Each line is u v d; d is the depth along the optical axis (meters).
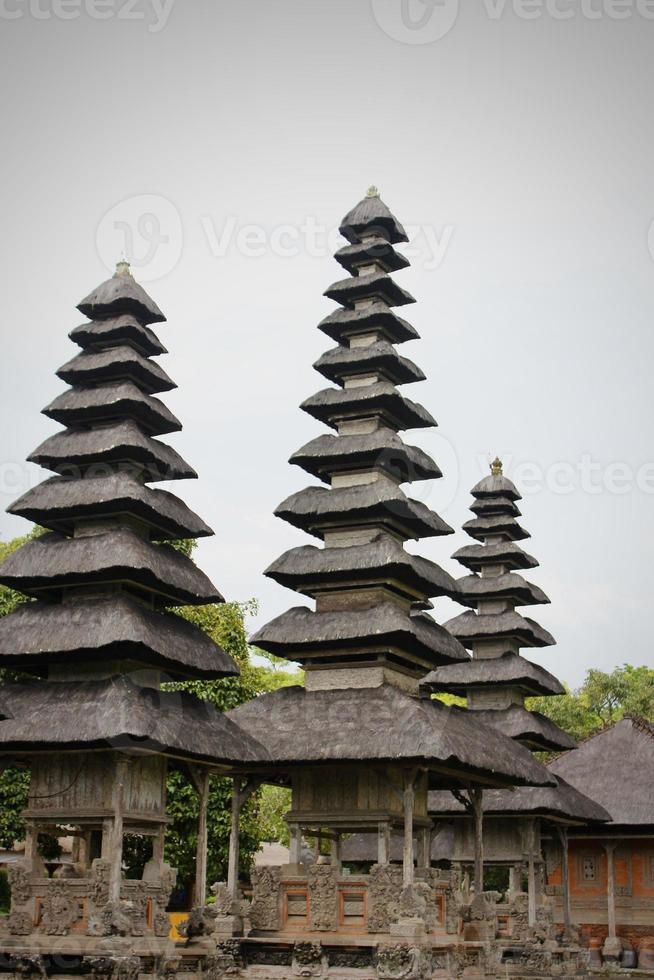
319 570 34.00
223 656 28.89
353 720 31.61
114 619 26.44
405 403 36.38
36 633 26.98
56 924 24.95
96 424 29.97
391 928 28.92
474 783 36.12
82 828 27.55
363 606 34.31
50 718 25.62
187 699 29.16
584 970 43.50
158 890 26.31
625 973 46.97
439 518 36.81
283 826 62.09
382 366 36.75
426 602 37.38
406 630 32.09
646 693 73.75
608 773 51.22
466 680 44.88
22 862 25.92
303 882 30.88
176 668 28.11
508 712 44.06
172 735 25.88
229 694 44.62
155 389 31.03
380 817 31.25
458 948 31.28
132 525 29.02
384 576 33.84
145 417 29.94
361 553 33.88
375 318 36.97
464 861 42.00
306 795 32.41
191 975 27.12
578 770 51.94
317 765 30.75
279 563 34.75
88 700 25.92
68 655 26.77
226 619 46.31
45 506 28.41
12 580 27.78
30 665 28.17
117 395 28.98
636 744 52.56
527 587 46.72
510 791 41.78
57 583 27.92
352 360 36.53
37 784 26.61
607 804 49.38
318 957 29.34
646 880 50.44
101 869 25.02
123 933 24.55
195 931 28.00
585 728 72.69
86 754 26.38
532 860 41.28
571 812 42.59
